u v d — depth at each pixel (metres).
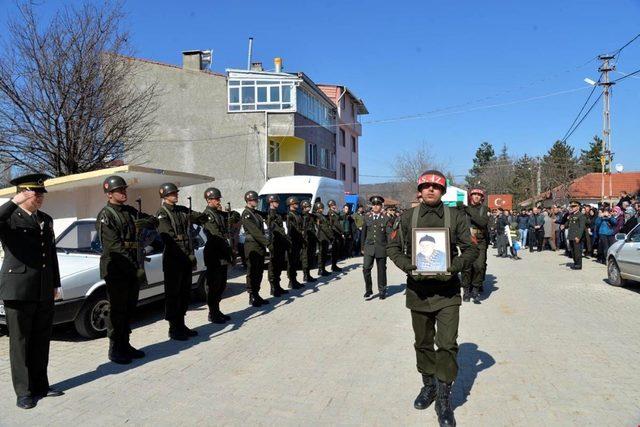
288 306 9.14
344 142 43.81
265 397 4.71
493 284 11.67
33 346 4.72
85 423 4.18
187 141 28.61
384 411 4.36
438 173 4.24
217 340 6.80
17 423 4.20
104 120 15.42
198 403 4.58
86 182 10.29
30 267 4.60
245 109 28.52
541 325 7.39
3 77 14.43
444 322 4.18
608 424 4.00
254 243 9.10
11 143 14.73
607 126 29.16
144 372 5.47
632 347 6.14
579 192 48.69
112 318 5.79
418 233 4.21
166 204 7.00
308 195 16.38
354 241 19.42
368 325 7.55
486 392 4.74
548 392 4.71
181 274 6.87
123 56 16.09
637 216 14.57
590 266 15.25
